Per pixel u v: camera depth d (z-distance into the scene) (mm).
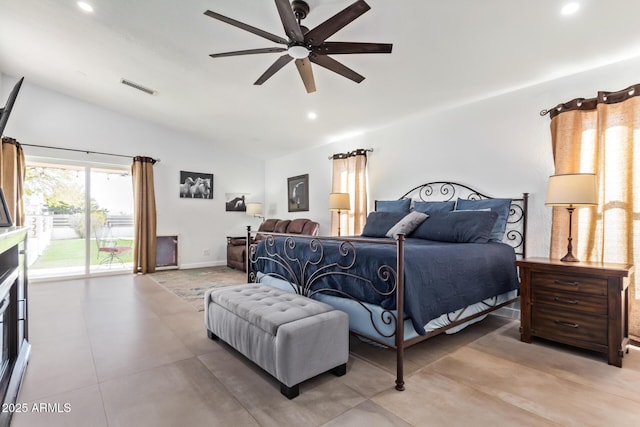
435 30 2373
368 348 2398
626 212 2439
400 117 4098
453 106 3668
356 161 4715
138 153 5395
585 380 1882
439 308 2064
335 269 2340
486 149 3402
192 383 1861
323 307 2047
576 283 2240
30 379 1891
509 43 2449
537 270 2432
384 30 2406
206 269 5816
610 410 1583
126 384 1845
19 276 2055
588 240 2633
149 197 5402
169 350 2326
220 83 3740
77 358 2180
